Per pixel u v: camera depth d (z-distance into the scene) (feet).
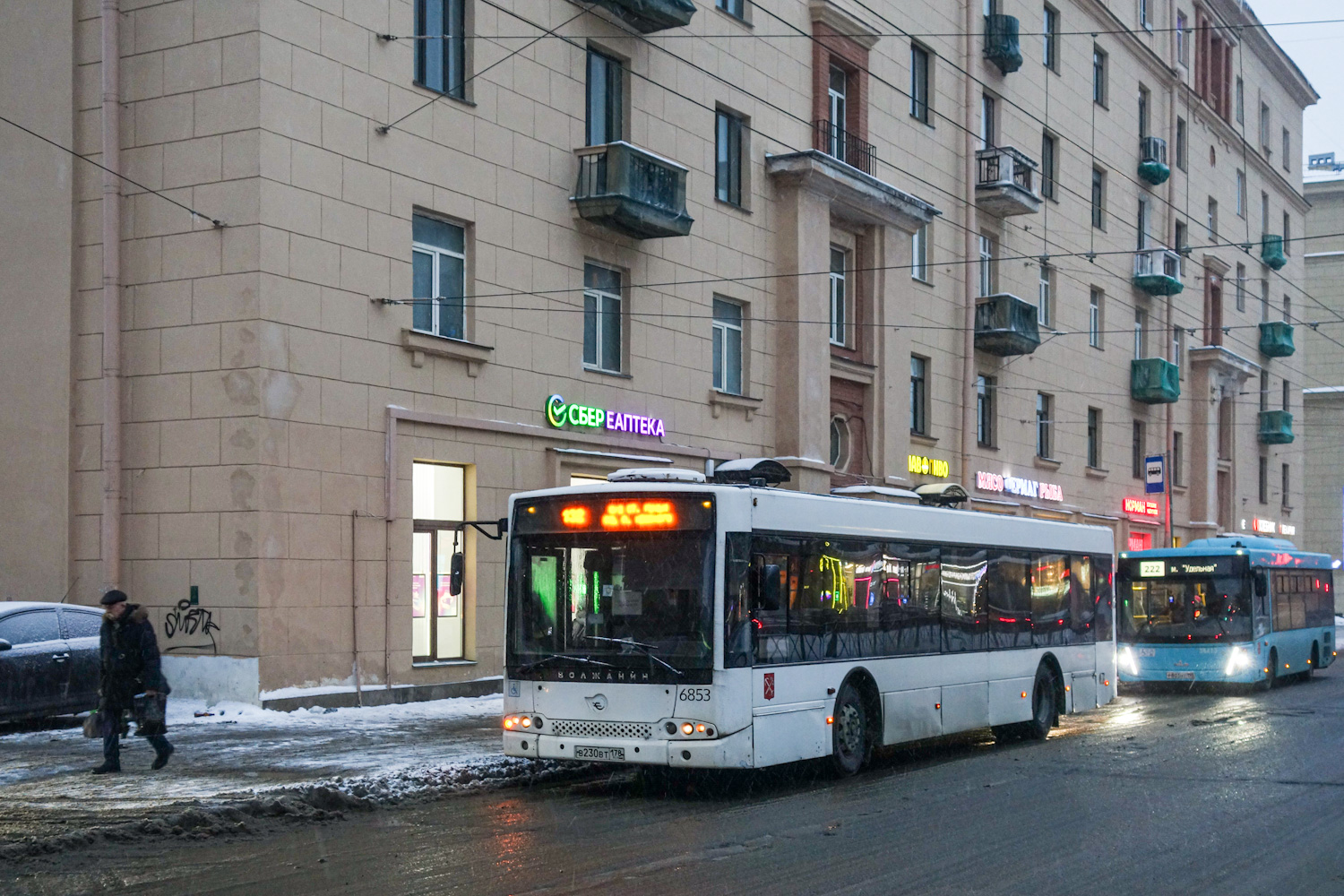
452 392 63.72
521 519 41.55
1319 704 75.66
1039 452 126.62
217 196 56.49
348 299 58.95
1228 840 32.42
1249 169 180.96
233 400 55.72
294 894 26.12
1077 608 62.59
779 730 40.63
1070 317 130.93
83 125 59.82
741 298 84.12
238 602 55.06
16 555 59.72
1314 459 221.46
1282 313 193.67
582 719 39.60
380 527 59.88
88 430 59.00
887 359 97.55
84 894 26.14
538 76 69.26
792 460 85.51
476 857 29.91
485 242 65.72
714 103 82.23
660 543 39.70
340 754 43.91
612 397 73.41
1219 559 86.07
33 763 41.63
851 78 95.81
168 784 37.83
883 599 47.32
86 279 59.52
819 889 26.78
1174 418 156.15
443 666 62.69
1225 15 169.99
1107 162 139.85
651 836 32.81
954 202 109.81
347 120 59.21
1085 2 134.00
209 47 57.00
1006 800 39.06
